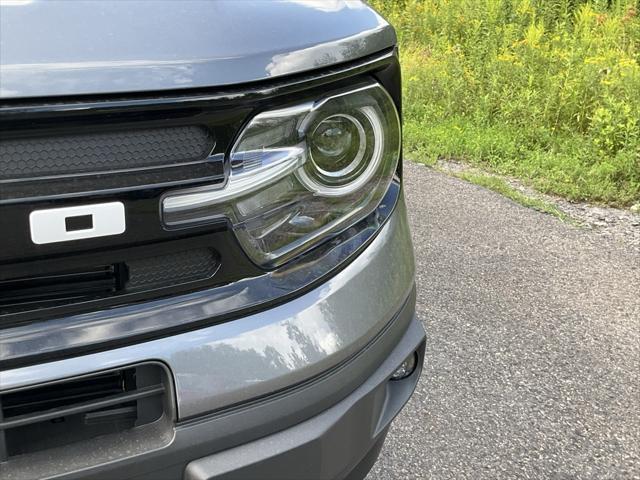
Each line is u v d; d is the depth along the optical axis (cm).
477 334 318
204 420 122
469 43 784
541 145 608
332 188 136
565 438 255
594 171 522
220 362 122
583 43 711
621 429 261
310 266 135
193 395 120
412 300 165
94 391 119
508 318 333
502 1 815
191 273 123
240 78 117
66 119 105
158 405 123
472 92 699
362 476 165
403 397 167
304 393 131
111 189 109
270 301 128
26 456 116
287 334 129
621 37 743
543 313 340
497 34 758
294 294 131
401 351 157
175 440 120
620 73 633
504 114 641
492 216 458
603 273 385
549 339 318
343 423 138
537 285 367
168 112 112
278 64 122
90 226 108
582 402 275
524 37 759
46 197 104
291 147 127
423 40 885
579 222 458
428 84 726
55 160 106
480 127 642
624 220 466
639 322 336
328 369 134
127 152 111
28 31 109
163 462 120
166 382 119
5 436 114
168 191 113
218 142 117
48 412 115
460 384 282
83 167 108
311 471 135
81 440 120
